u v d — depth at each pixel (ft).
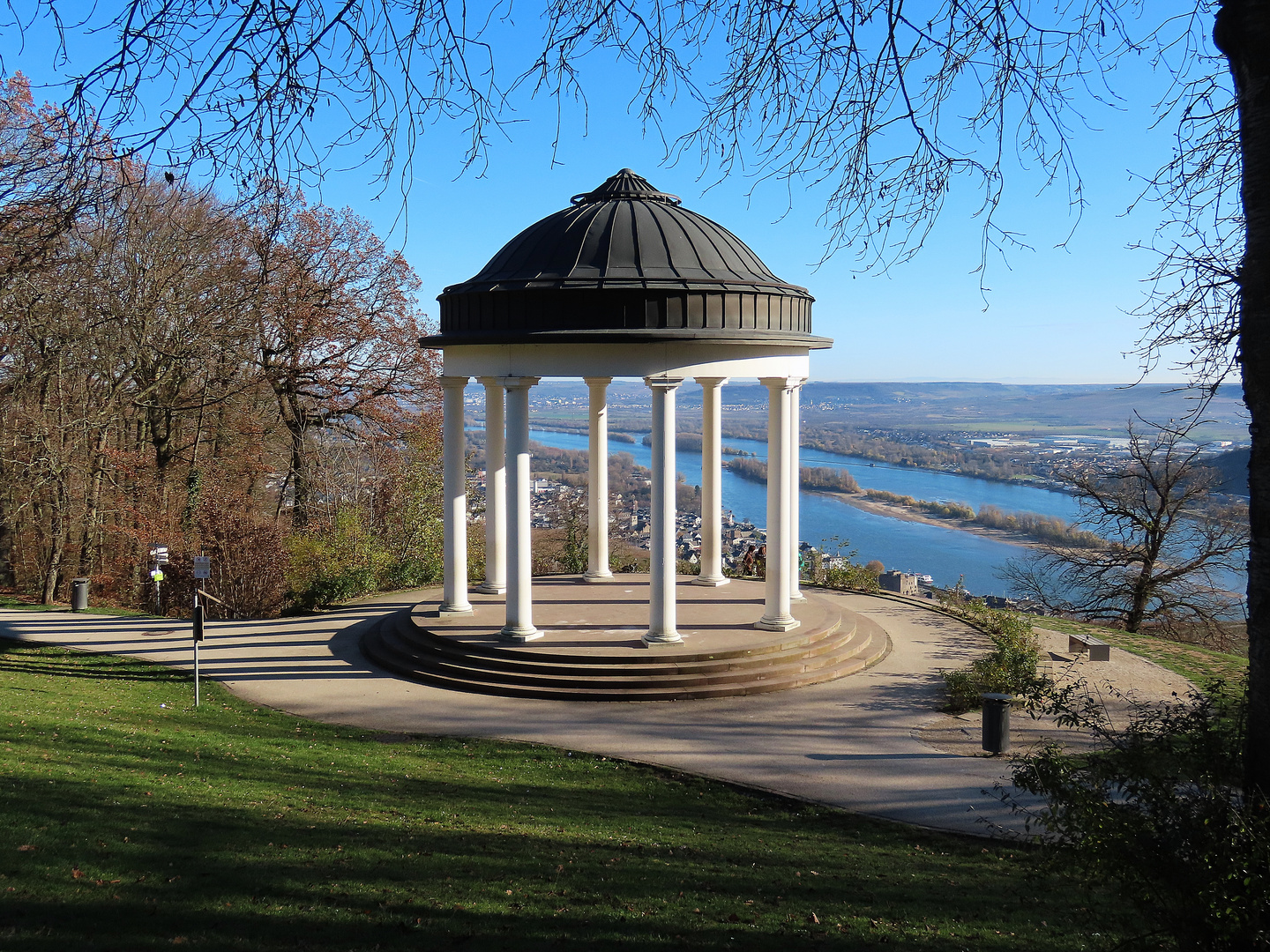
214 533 114.83
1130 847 23.89
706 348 69.51
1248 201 25.21
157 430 133.90
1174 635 118.73
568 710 64.64
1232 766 26.43
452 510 79.36
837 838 43.93
